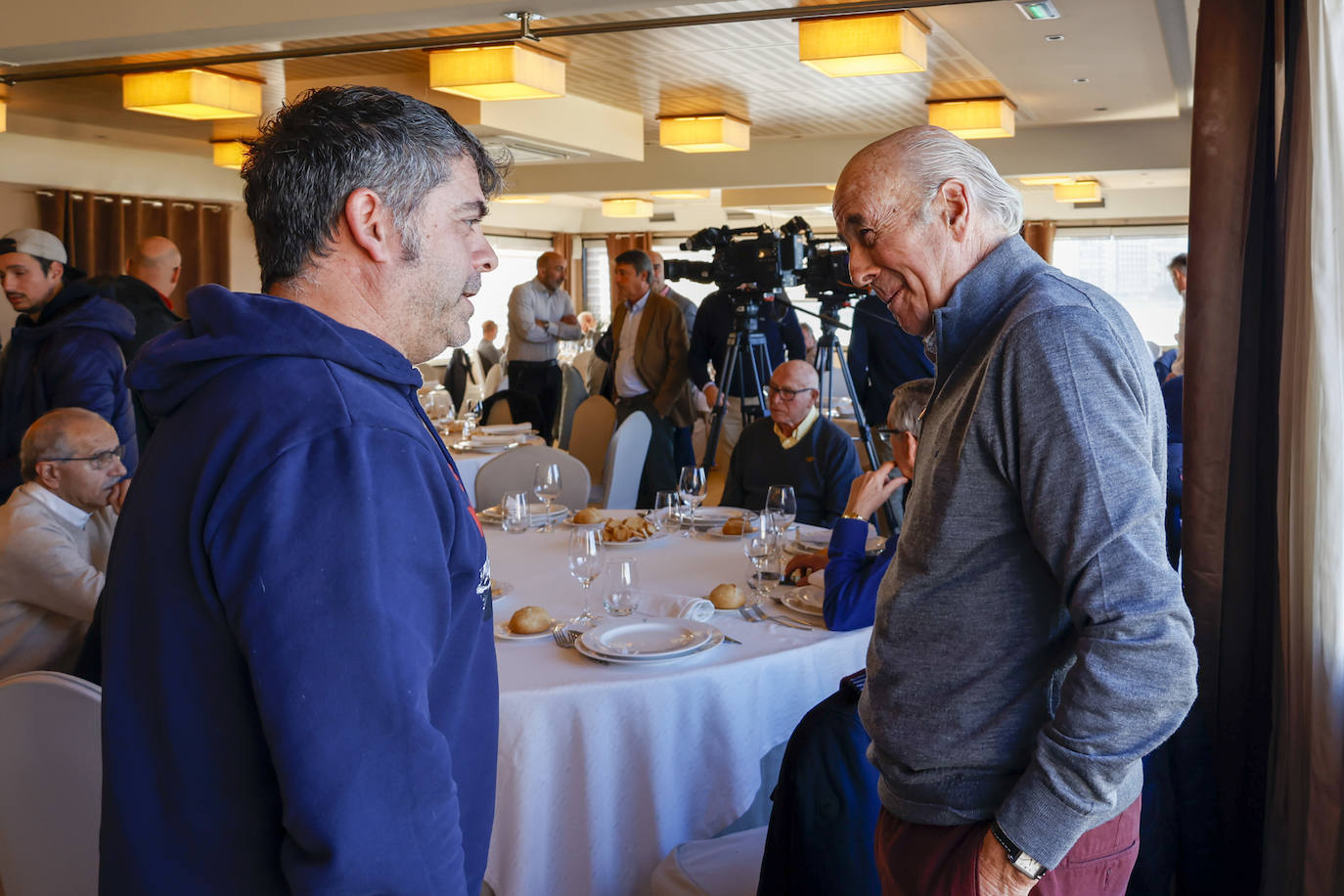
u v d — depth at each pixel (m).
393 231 0.87
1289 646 1.87
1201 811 1.84
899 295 1.19
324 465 0.78
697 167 8.78
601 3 3.54
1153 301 11.39
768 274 4.54
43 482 2.23
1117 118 7.05
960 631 1.09
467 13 3.63
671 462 5.14
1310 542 1.76
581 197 10.73
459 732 0.91
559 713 1.72
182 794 0.81
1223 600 2.02
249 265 9.84
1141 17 4.29
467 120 5.70
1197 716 1.86
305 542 0.77
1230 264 1.99
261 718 0.76
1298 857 1.86
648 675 1.77
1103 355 0.99
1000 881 1.03
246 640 0.76
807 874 1.48
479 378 11.34
